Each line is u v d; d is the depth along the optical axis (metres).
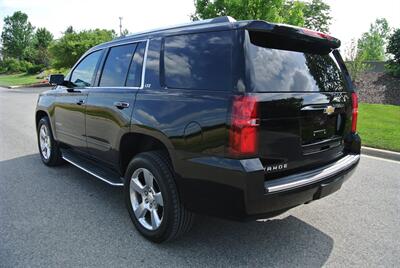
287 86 3.05
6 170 5.87
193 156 2.99
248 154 2.73
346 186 5.24
